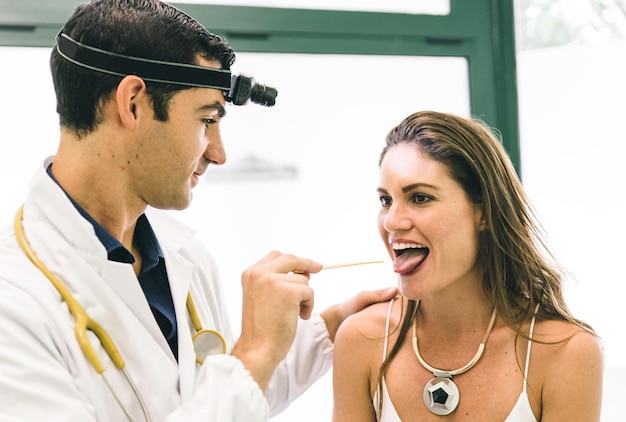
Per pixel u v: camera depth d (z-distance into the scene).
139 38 0.91
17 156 1.52
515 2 1.81
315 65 1.70
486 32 1.79
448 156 1.04
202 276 1.21
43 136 1.53
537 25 1.84
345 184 1.74
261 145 1.69
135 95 0.91
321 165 1.73
